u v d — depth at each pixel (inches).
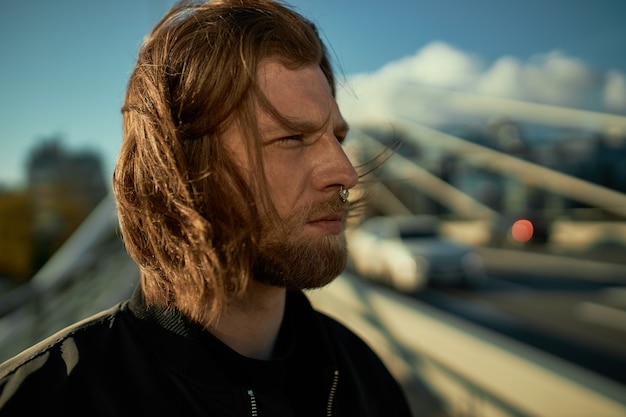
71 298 180.5
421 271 429.7
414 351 137.7
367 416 40.8
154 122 33.1
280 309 37.1
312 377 38.0
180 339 31.8
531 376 94.3
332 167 33.3
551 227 993.5
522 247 974.4
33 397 28.5
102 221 241.8
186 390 30.9
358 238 508.4
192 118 32.5
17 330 130.2
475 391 107.7
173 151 32.2
